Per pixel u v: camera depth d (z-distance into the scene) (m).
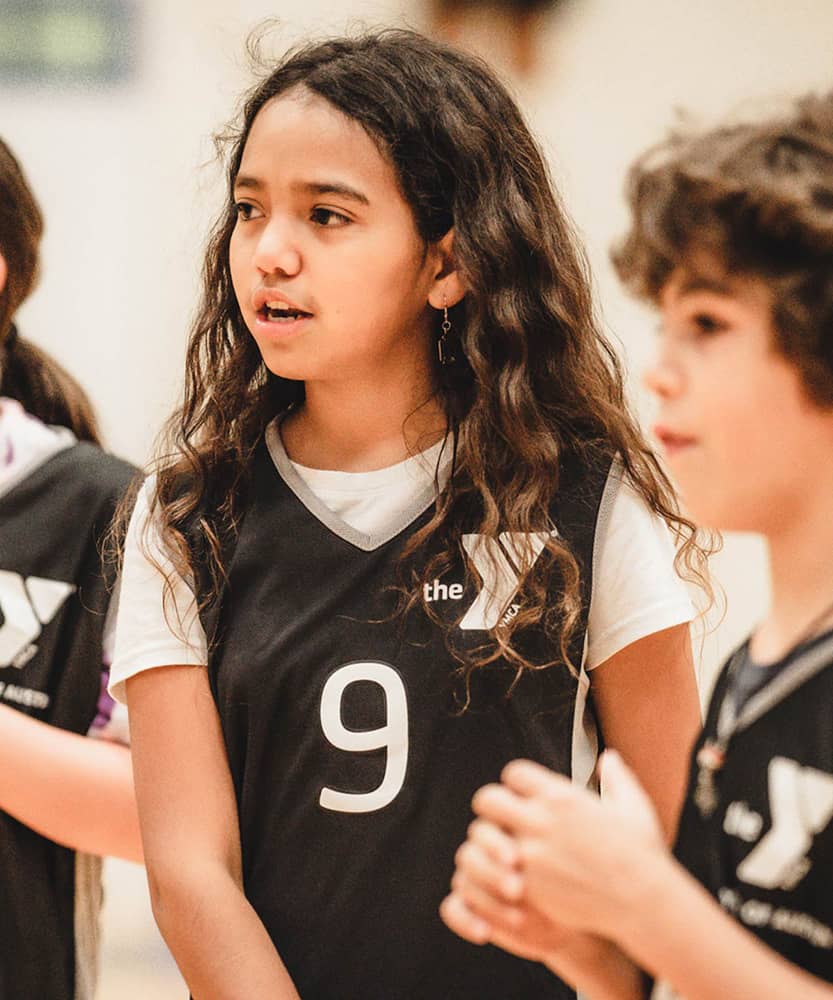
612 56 7.38
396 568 2.45
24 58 7.21
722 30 7.37
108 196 7.25
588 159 7.39
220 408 2.67
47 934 2.96
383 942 2.38
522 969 2.38
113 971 5.75
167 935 2.39
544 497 2.48
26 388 3.27
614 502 2.51
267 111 2.46
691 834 1.81
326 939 2.40
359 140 2.40
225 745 2.50
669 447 1.76
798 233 1.61
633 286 1.82
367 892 2.39
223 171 3.02
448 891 2.38
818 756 1.65
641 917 1.58
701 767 1.82
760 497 1.72
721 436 1.70
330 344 2.42
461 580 2.44
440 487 2.51
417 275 2.48
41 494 3.05
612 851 1.60
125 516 2.85
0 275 3.17
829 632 1.69
